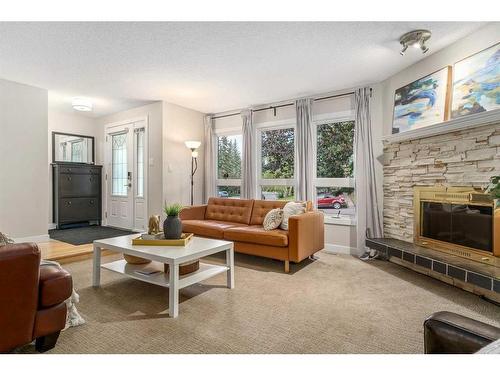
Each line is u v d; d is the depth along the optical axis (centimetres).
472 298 242
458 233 275
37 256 147
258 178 502
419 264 277
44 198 426
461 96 267
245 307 223
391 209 366
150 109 498
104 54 302
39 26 247
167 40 272
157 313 212
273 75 362
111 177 584
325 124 438
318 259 370
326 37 267
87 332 183
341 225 411
